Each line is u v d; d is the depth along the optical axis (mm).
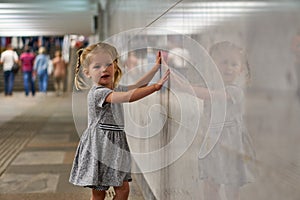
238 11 1859
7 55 18531
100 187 3203
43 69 19953
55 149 6812
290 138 1413
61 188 4613
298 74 1365
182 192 2887
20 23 13664
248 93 1766
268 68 1567
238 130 1891
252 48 1713
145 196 4387
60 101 16406
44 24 14242
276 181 1519
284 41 1443
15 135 8281
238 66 1880
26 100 16766
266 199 1603
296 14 1366
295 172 1386
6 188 4625
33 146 7086
